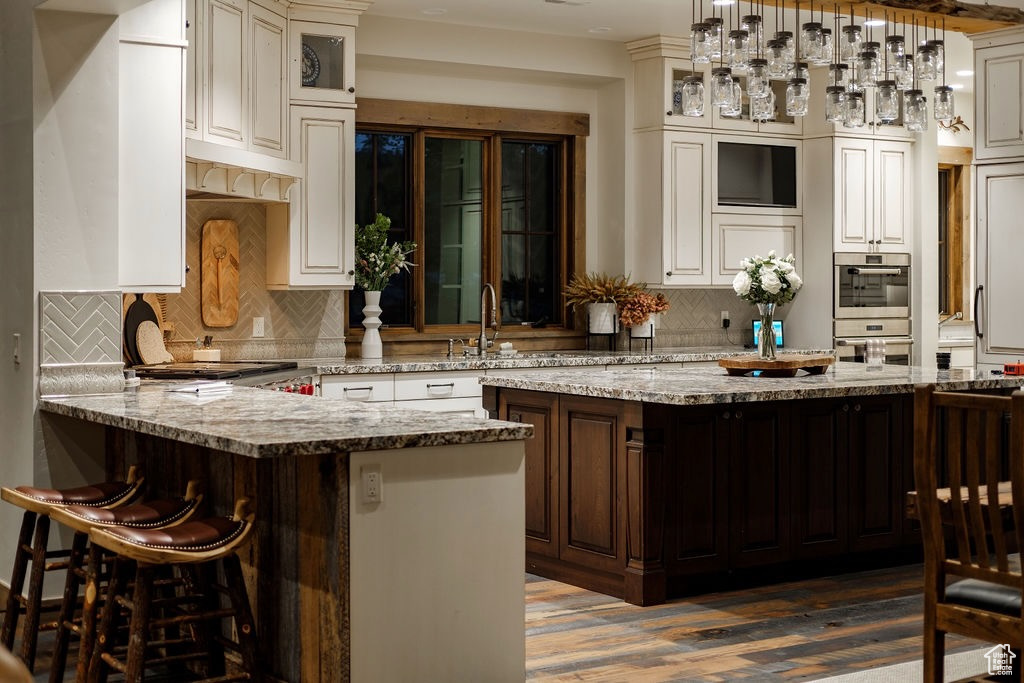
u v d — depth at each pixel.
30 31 4.57
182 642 3.72
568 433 5.29
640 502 4.87
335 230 6.84
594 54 7.93
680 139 7.96
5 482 4.82
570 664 4.03
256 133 6.21
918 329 8.70
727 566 5.09
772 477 5.23
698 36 5.22
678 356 7.63
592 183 8.34
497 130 7.97
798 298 8.57
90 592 3.31
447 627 3.36
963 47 7.90
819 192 8.39
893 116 5.58
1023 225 6.92
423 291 7.78
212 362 6.43
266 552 3.56
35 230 4.57
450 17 7.20
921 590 5.16
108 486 3.98
